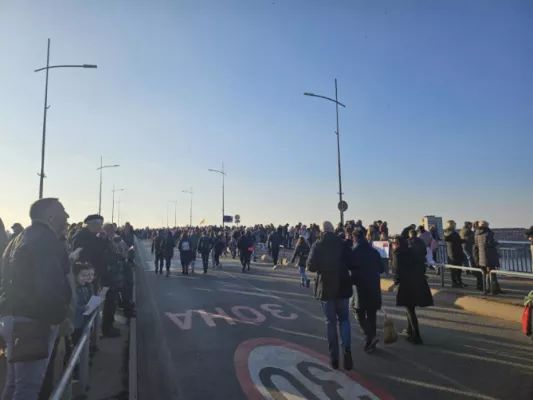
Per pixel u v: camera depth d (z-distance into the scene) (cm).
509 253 1343
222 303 1064
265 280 1574
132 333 715
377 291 630
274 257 2030
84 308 495
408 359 597
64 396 345
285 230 3130
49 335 287
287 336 732
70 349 486
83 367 452
